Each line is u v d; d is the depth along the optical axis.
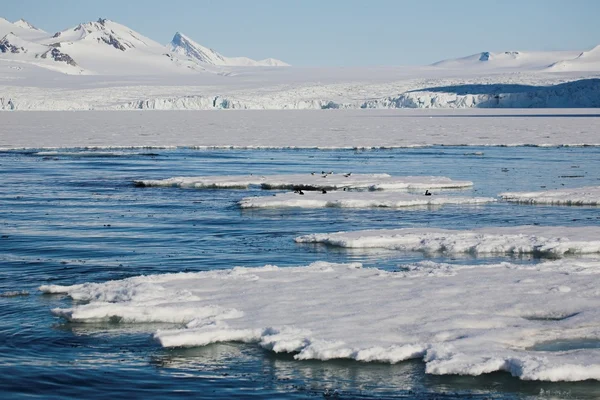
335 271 20.55
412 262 22.58
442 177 43.03
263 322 16.12
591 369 13.73
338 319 16.27
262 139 81.12
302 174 45.78
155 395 13.53
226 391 13.65
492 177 44.88
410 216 31.17
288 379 14.05
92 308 17.19
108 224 29.64
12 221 30.36
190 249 25.11
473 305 17.17
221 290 18.64
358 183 39.75
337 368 14.40
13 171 49.38
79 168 51.44
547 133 87.25
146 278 19.91
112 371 14.48
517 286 18.64
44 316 17.44
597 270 20.20
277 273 20.41
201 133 92.69
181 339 15.41
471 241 24.50
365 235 25.83
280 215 31.56
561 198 34.53
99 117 150.75
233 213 32.09
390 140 78.31
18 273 21.84
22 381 14.06
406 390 13.59
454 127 102.75
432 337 15.23
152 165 53.56
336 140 78.81
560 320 16.30
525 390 13.51
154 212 32.47
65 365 14.72
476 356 14.31
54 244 25.91
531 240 24.39
